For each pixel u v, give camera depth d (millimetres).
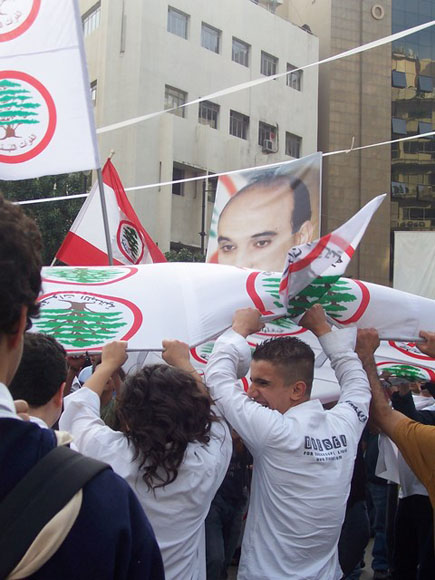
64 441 1242
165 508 2080
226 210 5594
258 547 2344
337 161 29531
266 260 5457
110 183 5398
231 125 25250
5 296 1106
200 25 24344
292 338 2615
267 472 2350
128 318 2525
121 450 2113
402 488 3555
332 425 2432
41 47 4223
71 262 5211
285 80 27125
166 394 2111
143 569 1221
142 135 22406
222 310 2586
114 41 22953
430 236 7875
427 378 3613
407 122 34000
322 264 2357
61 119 4164
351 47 30297
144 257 5551
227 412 2361
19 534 1071
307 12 31484
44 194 17422
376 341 2742
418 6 34281
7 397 1147
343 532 3172
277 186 5520
